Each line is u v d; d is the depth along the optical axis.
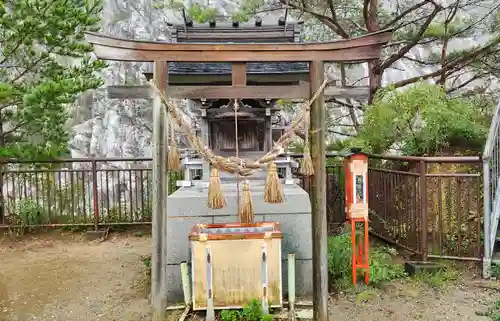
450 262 5.84
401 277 5.63
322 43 4.09
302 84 4.16
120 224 8.95
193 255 4.60
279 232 4.62
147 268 6.54
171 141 4.06
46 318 4.96
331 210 8.35
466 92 12.09
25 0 8.12
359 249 5.83
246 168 4.09
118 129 20.22
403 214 6.54
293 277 4.84
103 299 5.48
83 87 8.93
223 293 4.60
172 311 4.82
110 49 4.00
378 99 8.91
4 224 8.80
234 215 5.29
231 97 4.11
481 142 7.99
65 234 8.84
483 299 4.96
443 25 10.48
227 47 4.05
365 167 5.41
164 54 4.02
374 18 9.97
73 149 19.77
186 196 5.31
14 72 10.46
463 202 6.79
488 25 10.55
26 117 8.45
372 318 4.64
